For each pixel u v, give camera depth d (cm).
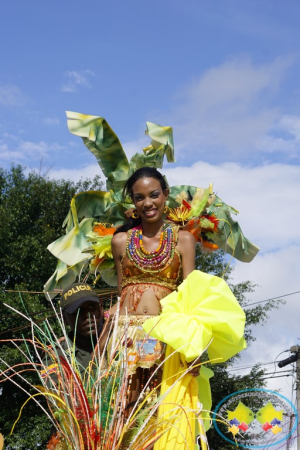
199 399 385
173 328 345
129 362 374
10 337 1609
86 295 421
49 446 350
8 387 1608
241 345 357
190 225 445
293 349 1309
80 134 518
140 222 435
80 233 521
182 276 411
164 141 510
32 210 1986
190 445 344
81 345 425
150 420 350
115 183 521
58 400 348
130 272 412
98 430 329
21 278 1848
